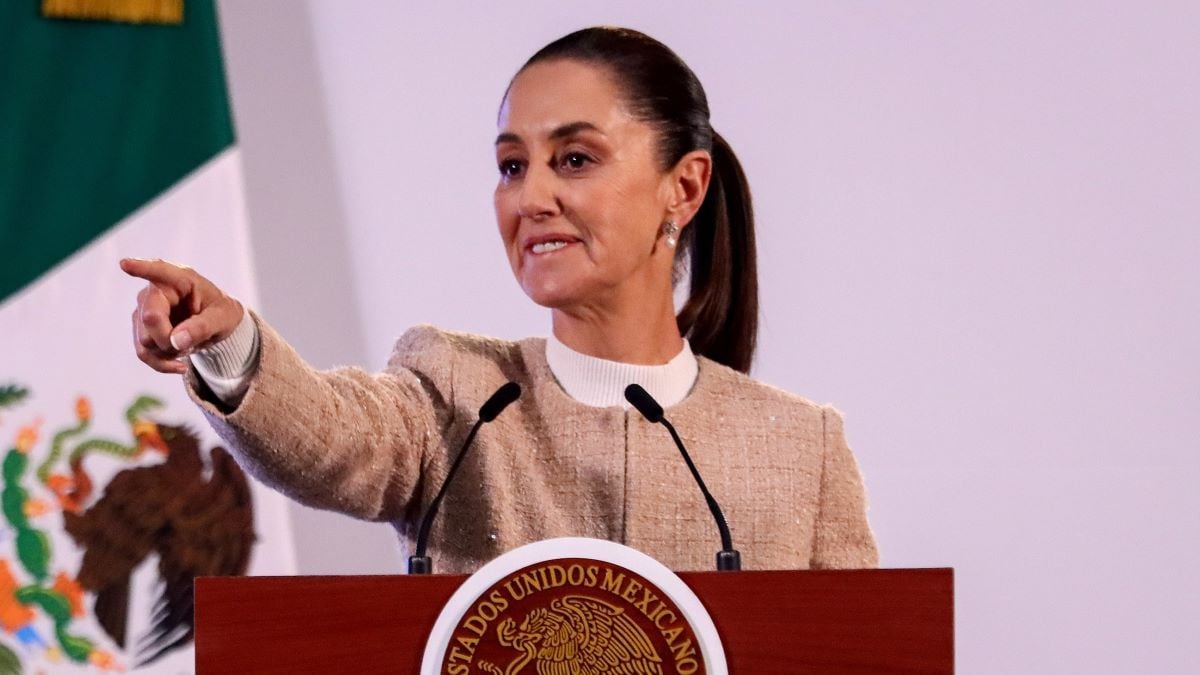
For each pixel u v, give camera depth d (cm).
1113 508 1107
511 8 1177
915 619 461
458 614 453
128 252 1113
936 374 1128
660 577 457
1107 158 1141
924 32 1159
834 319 1139
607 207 649
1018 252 1136
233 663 450
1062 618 1102
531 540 642
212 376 545
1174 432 1112
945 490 1116
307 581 454
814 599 460
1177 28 1148
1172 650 1095
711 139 706
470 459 650
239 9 1177
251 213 1160
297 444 566
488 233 1164
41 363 1089
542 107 654
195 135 1136
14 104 1112
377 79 1174
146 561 1083
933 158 1149
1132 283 1128
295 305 1159
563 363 683
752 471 675
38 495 1076
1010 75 1152
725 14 1170
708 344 758
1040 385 1123
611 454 655
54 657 1062
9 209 1101
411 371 673
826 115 1159
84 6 1132
